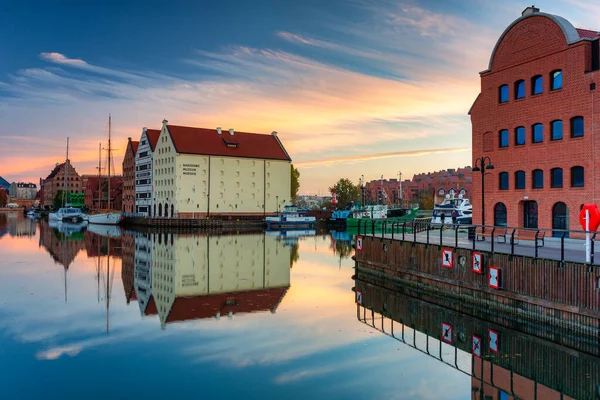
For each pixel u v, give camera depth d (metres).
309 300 25.64
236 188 106.75
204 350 16.67
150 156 113.81
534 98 31.89
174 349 16.77
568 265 18.23
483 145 36.31
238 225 99.00
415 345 17.55
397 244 29.78
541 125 31.61
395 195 159.25
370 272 32.91
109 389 13.34
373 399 12.77
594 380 14.76
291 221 101.75
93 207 156.12
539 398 13.25
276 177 111.56
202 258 44.88
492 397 13.21
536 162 31.73
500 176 34.97
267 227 100.56
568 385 14.35
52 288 28.66
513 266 20.72
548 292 19.05
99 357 15.91
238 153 107.25
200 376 14.25
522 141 33.16
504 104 34.38
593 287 17.27
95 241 62.72
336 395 12.98
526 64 32.53
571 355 17.02
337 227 97.81
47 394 13.02
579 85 28.77
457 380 14.30
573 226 29.03
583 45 28.50
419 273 27.42
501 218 35.00
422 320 21.55
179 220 94.94
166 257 45.38
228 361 15.56
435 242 29.75
